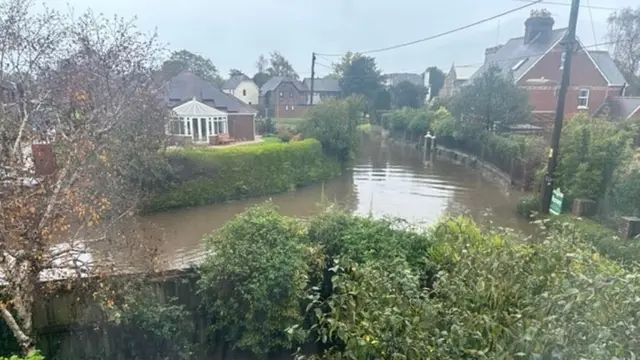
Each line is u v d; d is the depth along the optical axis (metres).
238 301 6.17
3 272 5.23
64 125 6.52
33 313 5.69
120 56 8.95
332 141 22.28
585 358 2.14
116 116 7.37
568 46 11.46
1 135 5.66
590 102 27.95
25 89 6.92
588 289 2.44
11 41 7.09
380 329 2.80
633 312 2.41
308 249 6.64
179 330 6.24
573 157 11.91
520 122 24.94
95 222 5.81
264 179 17.62
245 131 27.36
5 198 5.11
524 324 2.66
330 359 3.15
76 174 5.79
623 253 7.36
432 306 2.93
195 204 15.39
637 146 16.39
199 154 15.44
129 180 11.33
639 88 35.50
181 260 9.75
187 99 26.06
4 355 5.53
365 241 6.58
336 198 17.08
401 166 25.17
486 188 18.77
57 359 5.82
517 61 30.58
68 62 7.80
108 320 5.91
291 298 6.11
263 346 6.10
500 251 3.61
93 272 5.56
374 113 48.94
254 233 6.47
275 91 48.62
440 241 6.16
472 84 25.98
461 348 2.59
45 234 5.11
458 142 27.47
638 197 10.05
